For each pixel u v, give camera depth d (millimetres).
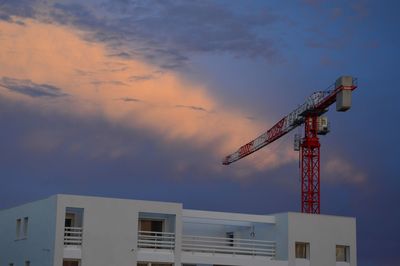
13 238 72125
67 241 63500
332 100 127750
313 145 134375
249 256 71500
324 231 73875
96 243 64125
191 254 68938
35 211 67938
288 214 72625
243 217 72812
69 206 63781
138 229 68375
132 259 65250
